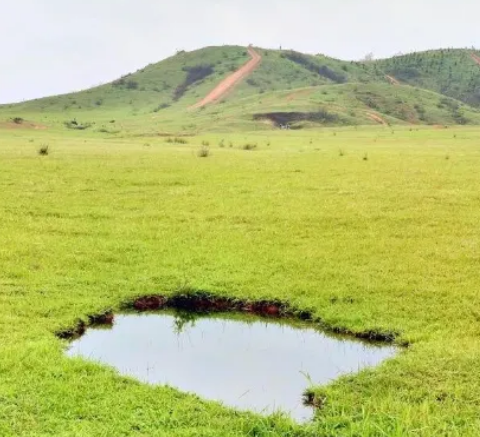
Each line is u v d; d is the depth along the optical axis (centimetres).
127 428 745
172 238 1722
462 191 2355
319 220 1928
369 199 2231
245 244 1659
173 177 2705
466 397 817
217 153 3881
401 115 13150
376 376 899
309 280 1363
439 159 3456
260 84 19200
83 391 843
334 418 774
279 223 1898
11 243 1631
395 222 1891
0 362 910
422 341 1032
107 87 19250
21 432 724
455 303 1205
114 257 1529
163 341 1120
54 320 1134
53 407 793
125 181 2592
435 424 742
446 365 916
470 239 1681
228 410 809
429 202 2170
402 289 1291
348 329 1126
